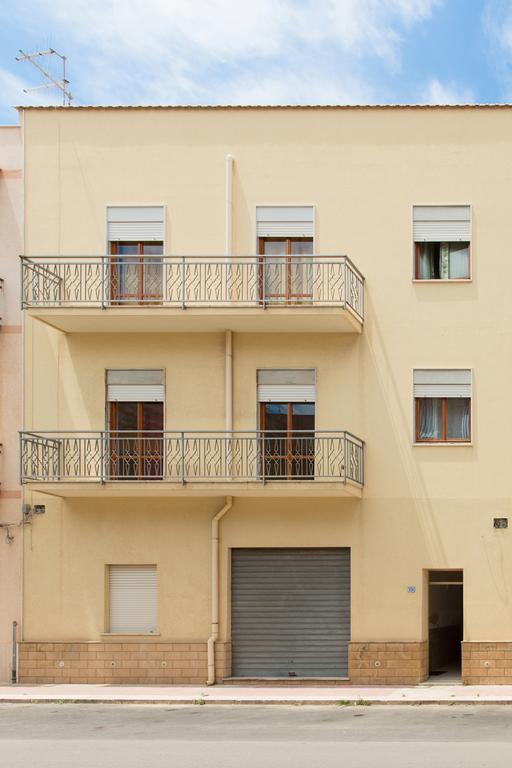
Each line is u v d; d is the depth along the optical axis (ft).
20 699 69.46
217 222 79.51
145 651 77.36
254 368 79.05
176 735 55.42
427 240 78.74
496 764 45.91
